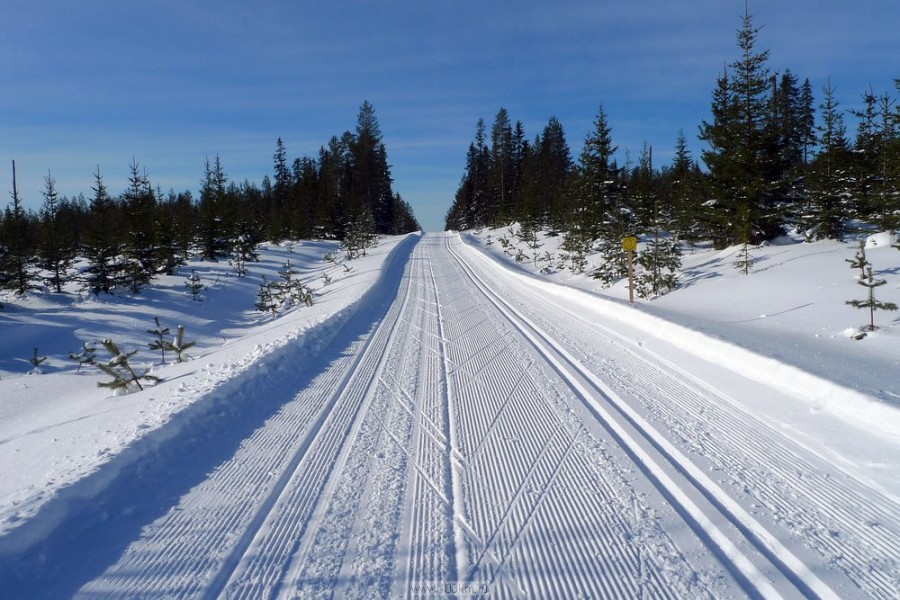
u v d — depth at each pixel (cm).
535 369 906
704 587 344
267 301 2209
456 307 1684
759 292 1384
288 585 357
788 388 700
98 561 386
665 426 614
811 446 537
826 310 1104
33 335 1720
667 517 429
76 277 2412
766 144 1970
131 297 2188
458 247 4456
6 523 396
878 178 1848
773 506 432
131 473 516
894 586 336
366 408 732
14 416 1027
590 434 608
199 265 3131
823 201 1920
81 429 658
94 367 1475
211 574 370
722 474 489
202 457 575
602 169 3155
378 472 529
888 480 461
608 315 1405
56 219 2736
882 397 585
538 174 6131
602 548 390
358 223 4741
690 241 2327
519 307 1638
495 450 575
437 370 932
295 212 5234
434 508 456
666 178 4225
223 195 3700
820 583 340
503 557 384
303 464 552
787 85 4041
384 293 2061
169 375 1035
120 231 2678
